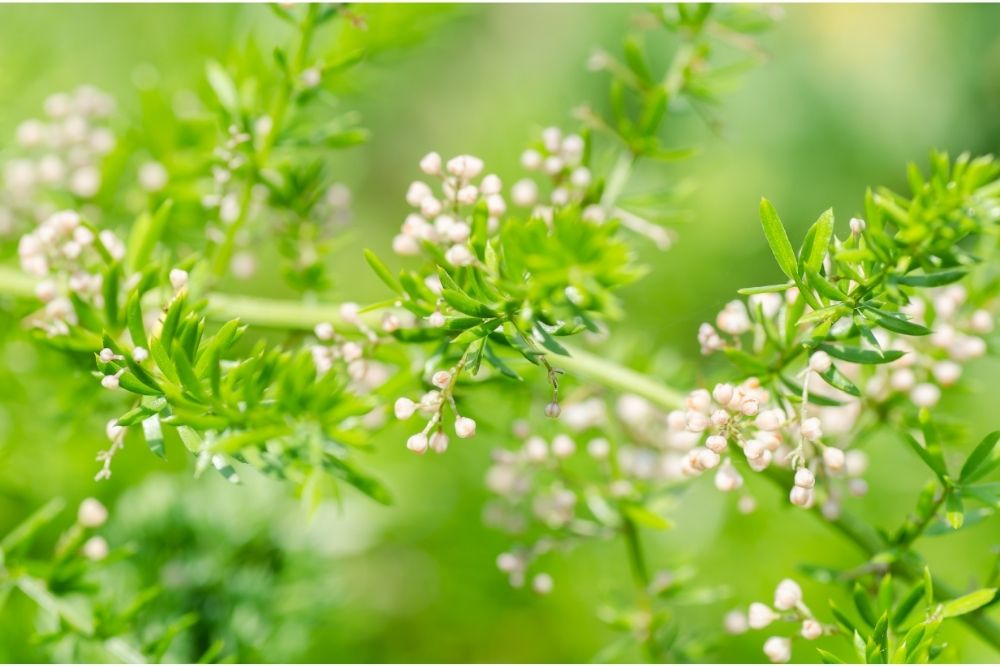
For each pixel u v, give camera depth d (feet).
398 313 1.40
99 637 1.41
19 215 1.60
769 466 1.39
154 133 1.61
